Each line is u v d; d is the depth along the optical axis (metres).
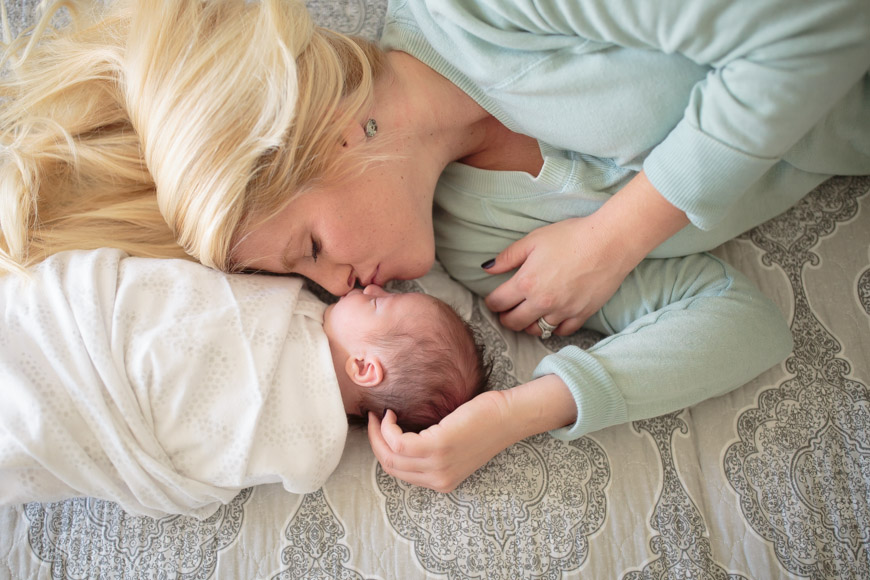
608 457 0.88
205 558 0.80
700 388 0.86
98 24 0.86
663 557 0.83
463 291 1.02
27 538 0.82
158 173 0.77
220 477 0.77
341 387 0.87
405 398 0.84
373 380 0.84
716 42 0.71
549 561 0.81
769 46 0.69
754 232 1.03
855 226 1.02
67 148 0.87
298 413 0.79
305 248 0.81
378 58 0.85
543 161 0.93
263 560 0.81
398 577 0.80
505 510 0.84
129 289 0.78
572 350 0.85
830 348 0.96
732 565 0.83
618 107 0.80
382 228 0.81
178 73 0.74
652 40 0.74
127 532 0.81
